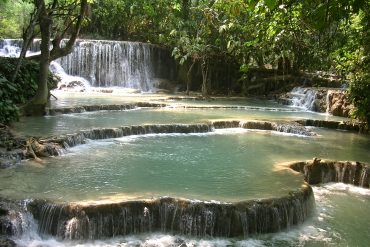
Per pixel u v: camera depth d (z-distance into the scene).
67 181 8.93
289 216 8.36
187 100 23.52
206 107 20.22
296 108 21.98
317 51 22.03
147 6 26.19
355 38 15.08
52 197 7.90
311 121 17.27
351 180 11.19
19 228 7.36
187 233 7.81
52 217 7.49
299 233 8.20
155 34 30.58
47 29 15.30
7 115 12.89
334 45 17.17
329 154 12.27
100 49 27.56
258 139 14.18
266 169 10.38
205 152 12.04
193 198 8.08
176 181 9.24
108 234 7.53
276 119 17.08
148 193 8.31
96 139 13.05
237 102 23.53
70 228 7.40
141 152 11.77
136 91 26.30
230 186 8.99
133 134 14.00
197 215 7.80
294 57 25.44
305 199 8.82
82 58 27.17
